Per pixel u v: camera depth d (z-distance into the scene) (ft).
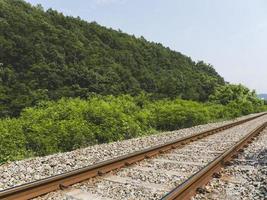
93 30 491.72
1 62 302.04
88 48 392.06
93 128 53.98
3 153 39.47
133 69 361.30
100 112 58.85
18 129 45.19
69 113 56.08
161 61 487.20
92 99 71.10
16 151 40.57
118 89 257.55
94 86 239.30
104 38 482.69
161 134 59.26
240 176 24.94
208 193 20.29
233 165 29.55
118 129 57.82
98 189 21.07
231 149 34.55
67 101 64.80
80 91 226.99
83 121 53.78
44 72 266.16
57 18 470.39
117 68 323.57
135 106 81.25
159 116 84.48
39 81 258.16
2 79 258.37
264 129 69.72
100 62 351.67
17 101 163.32
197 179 21.29
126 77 298.35
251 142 46.65
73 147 46.83
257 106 264.52
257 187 21.47
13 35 337.31
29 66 295.48
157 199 18.94
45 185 20.11
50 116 54.54
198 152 37.11
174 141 41.22
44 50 323.78
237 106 178.60
